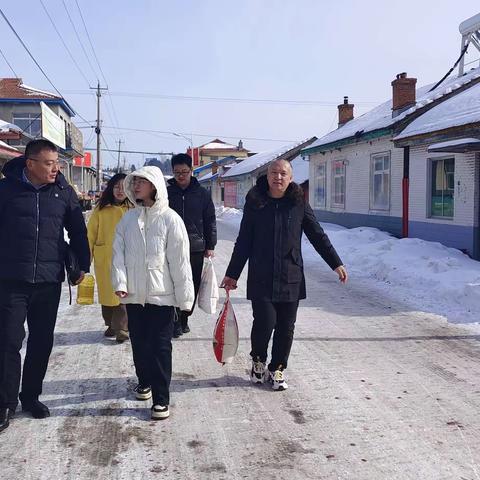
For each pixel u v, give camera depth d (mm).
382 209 16953
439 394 4688
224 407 4434
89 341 6270
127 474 3418
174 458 3623
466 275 8914
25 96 37594
